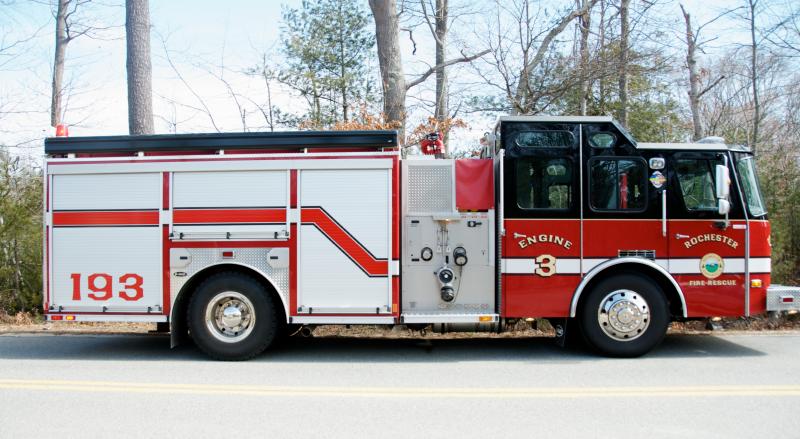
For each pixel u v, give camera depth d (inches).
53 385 237.6
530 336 354.6
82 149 288.7
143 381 244.4
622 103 579.2
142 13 458.6
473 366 271.4
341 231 282.5
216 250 284.5
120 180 289.0
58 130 299.0
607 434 177.5
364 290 282.2
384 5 483.5
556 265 284.5
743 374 251.3
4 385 237.9
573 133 287.9
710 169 290.0
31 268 448.8
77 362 284.7
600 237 285.1
